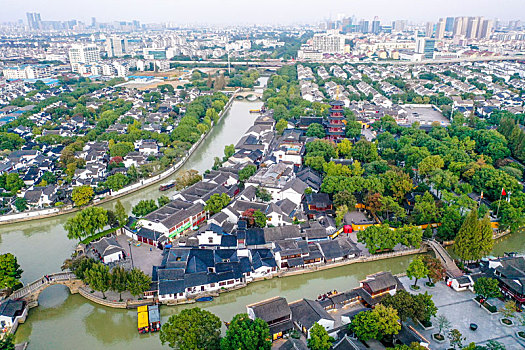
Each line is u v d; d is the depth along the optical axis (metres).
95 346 108.25
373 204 166.25
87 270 121.56
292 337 102.94
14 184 197.38
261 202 175.62
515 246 155.62
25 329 114.94
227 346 94.50
